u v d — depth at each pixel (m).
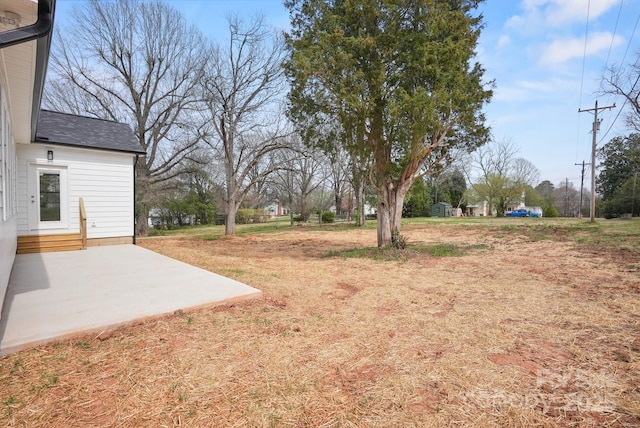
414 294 4.60
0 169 3.42
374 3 7.32
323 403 1.98
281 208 50.44
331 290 4.82
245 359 2.52
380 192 9.12
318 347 2.78
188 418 1.81
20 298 3.79
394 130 7.81
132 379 2.19
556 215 32.41
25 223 7.96
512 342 2.91
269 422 1.80
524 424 1.80
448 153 9.30
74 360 2.44
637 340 2.93
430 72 7.12
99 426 1.72
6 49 3.21
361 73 7.21
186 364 2.41
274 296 4.30
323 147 9.05
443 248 9.39
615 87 15.51
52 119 9.84
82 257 7.04
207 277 5.03
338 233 17.30
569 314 3.66
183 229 26.33
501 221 21.52
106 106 18.77
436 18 7.09
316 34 7.82
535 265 6.73
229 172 16.34
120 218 9.56
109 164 9.33
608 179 30.67
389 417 1.86
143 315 3.22
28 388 2.05
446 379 2.27
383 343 2.88
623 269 5.96
